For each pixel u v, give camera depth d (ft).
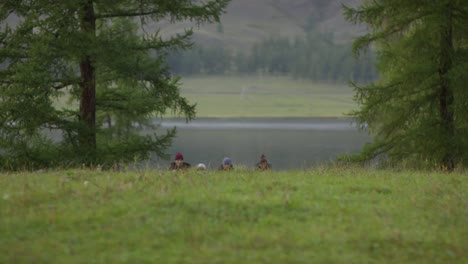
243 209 93.91
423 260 71.87
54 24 215.72
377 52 252.42
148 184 116.16
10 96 213.66
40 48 209.67
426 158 239.30
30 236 76.48
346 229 83.87
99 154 224.53
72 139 227.61
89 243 73.72
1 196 102.73
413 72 234.99
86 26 224.94
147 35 236.43
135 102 239.91
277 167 569.23
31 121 218.59
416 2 232.32
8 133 217.97
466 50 234.38
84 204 94.38
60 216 85.66
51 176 136.77
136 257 68.49
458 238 81.41
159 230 79.87
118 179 125.49
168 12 232.12
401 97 245.04
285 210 94.53
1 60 221.66
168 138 238.89
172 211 90.74
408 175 156.15
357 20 248.73
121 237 76.69
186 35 237.45
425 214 95.55
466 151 231.91
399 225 87.51
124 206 92.43
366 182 132.57
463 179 145.69
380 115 253.65
